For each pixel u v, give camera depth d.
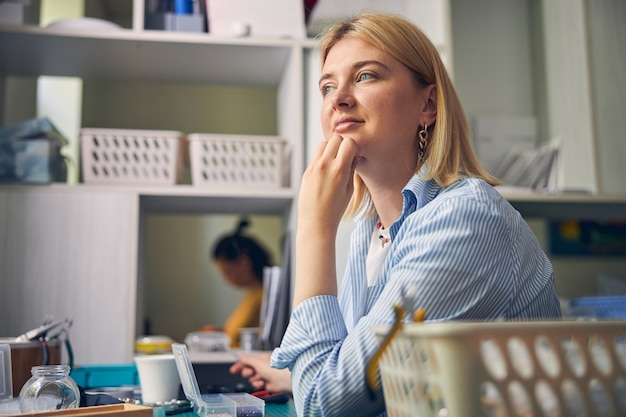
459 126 1.17
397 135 1.10
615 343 0.66
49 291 2.11
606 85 2.59
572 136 2.61
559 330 0.64
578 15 2.62
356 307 1.22
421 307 0.88
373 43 1.10
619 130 2.57
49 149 2.18
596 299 2.33
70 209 2.16
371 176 1.15
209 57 2.41
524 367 0.63
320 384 0.88
